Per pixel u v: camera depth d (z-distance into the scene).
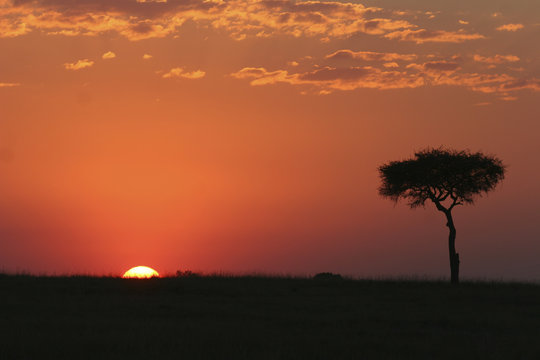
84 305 46.47
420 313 45.94
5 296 50.91
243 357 28.23
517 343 33.84
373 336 35.66
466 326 40.50
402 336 35.91
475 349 31.55
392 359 28.92
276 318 42.34
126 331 34.72
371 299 55.12
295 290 61.41
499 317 44.53
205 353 28.89
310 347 31.27
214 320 40.97
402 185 80.19
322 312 46.28
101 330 35.12
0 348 29.12
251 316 43.16
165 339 32.06
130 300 50.28
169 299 52.00
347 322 40.72
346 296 57.22
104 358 27.92
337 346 31.64
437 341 34.06
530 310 49.44
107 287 58.56
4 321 37.88
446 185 79.50
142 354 28.53
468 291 62.56
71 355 28.41
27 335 32.41
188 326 37.00
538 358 30.12
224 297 54.75
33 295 52.16
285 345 31.72
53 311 43.34
